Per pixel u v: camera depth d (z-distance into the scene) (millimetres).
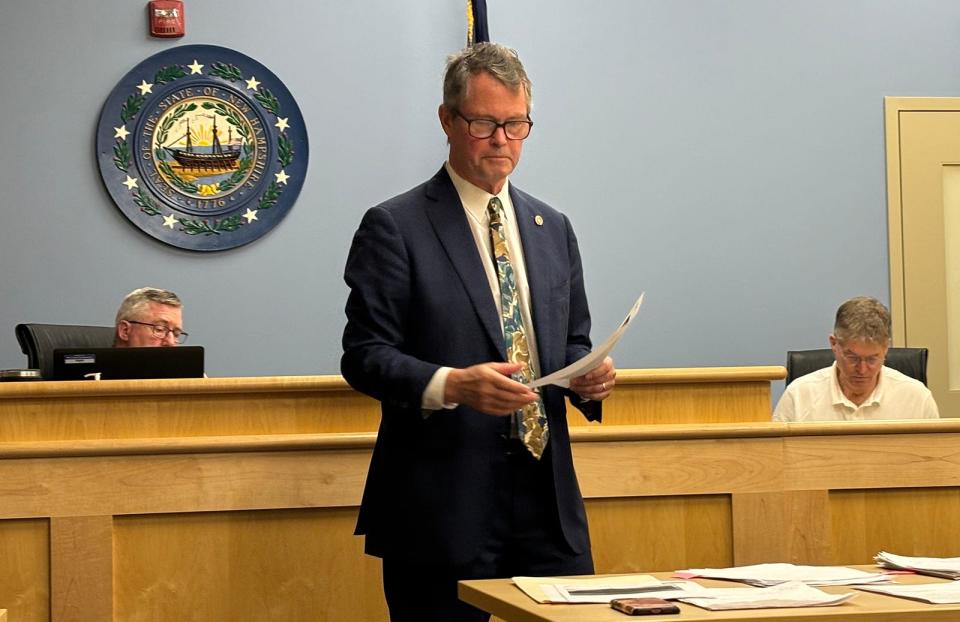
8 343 4910
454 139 2205
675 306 5316
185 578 2564
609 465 2676
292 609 2588
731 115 5402
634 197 5320
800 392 4012
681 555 2693
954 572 1717
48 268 4961
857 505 2764
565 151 5289
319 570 2598
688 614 1438
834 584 1660
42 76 5000
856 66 5488
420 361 2029
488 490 2100
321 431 2656
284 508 2586
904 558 1850
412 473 2105
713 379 2752
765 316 5371
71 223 4984
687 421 2756
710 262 5352
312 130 5160
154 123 5035
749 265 5375
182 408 2627
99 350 2908
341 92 5180
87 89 5023
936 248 5496
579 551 2127
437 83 5242
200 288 5043
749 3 5438
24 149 4973
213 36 5113
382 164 5191
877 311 3857
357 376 2098
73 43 5023
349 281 2176
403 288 2137
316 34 5176
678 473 2691
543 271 2229
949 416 5469
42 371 3693
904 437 2771
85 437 2596
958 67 5531
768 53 5438
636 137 5336
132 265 5008
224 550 2580
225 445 2566
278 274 5094
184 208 5031
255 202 5082
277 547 2592
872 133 5484
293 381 2627
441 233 2176
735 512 2709
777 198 5406
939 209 5504
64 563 2531
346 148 5172
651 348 5285
